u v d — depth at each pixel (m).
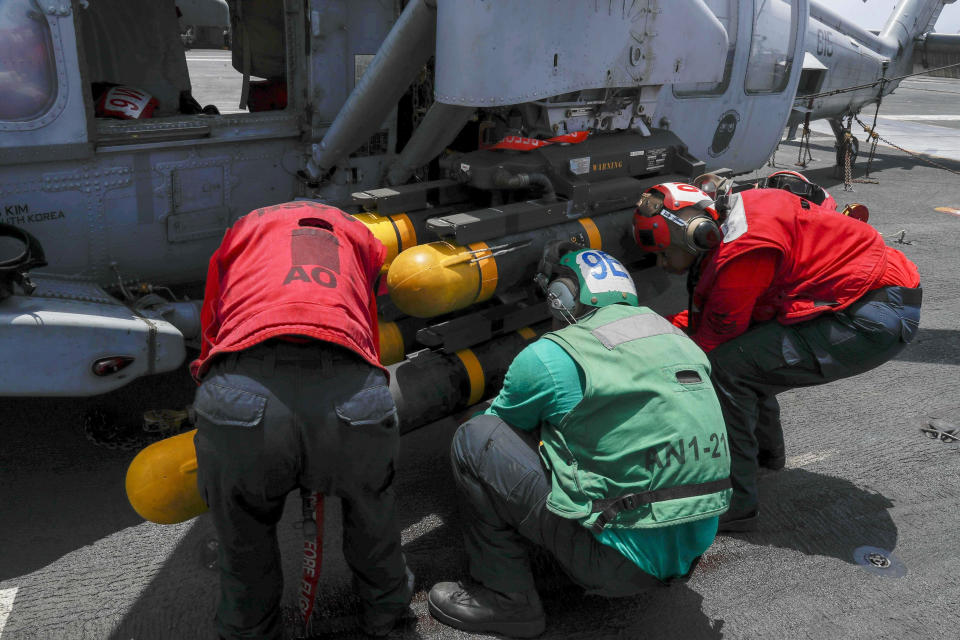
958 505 2.99
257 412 1.67
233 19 4.21
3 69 2.60
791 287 2.55
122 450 3.05
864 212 3.01
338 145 3.41
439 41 2.89
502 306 3.06
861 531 2.80
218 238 3.46
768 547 2.69
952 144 13.88
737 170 5.74
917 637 2.28
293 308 1.75
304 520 1.92
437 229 2.70
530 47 2.93
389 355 3.07
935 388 4.03
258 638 2.00
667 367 1.88
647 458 1.83
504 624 2.20
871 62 9.52
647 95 3.72
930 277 5.72
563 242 2.34
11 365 2.38
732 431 2.64
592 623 2.29
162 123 3.07
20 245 2.45
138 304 2.98
